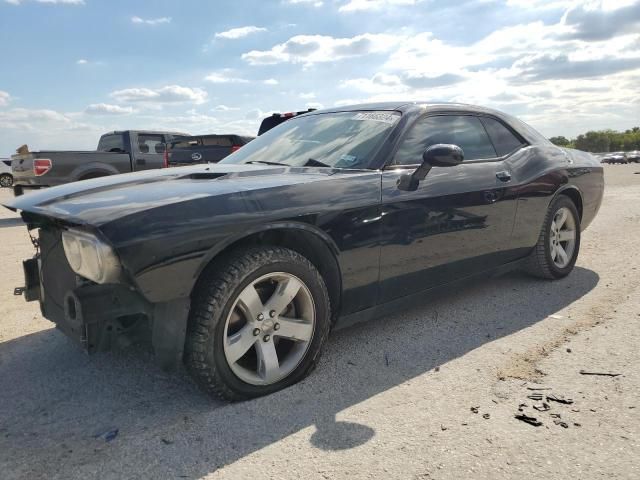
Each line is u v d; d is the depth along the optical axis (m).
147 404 2.49
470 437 2.14
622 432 2.14
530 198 3.95
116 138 11.33
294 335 2.60
